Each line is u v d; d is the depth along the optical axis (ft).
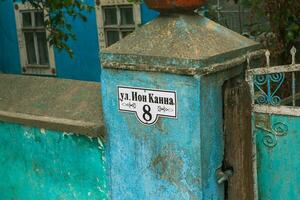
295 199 9.24
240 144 8.96
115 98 9.42
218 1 20.79
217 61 8.44
